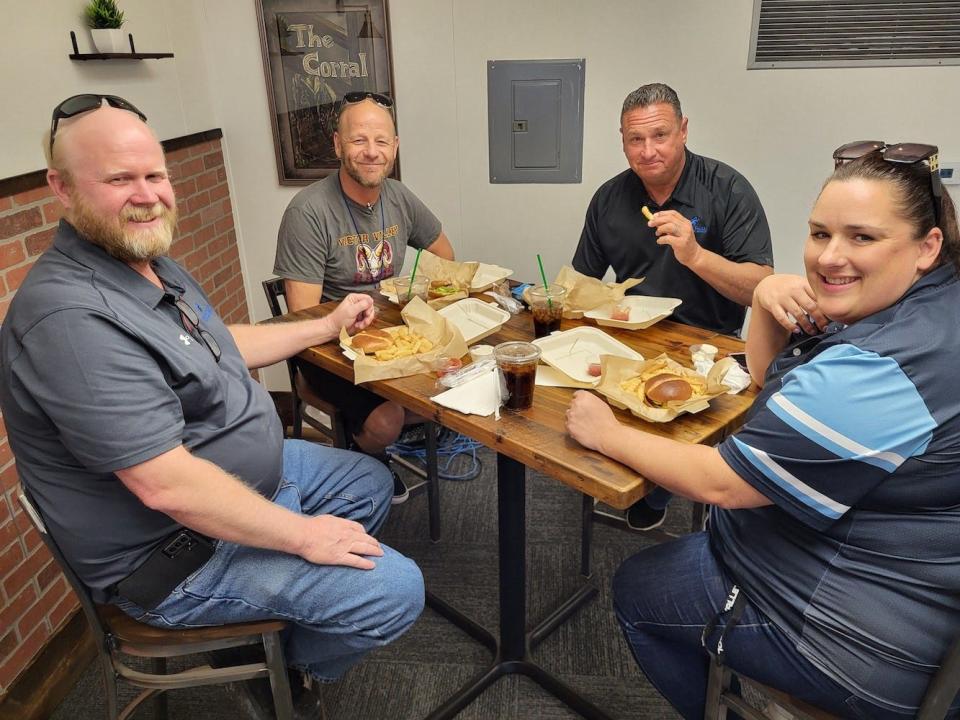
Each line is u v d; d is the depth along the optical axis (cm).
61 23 200
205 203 274
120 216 123
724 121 260
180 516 117
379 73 270
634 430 122
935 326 95
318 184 222
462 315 183
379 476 171
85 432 111
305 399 214
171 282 143
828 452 97
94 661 190
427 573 215
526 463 126
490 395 143
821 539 107
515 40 260
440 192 287
